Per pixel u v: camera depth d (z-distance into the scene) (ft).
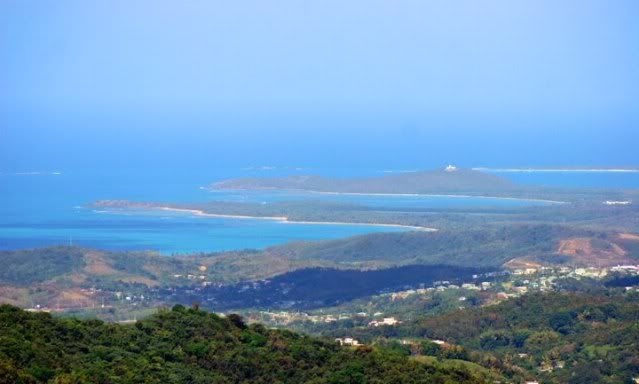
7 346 580.30
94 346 637.30
